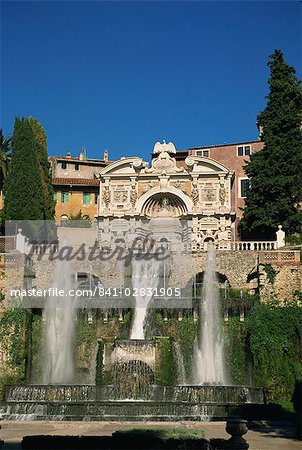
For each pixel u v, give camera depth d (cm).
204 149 7925
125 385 4656
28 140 6612
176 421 3766
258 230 6588
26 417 3872
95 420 3816
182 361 5162
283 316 4953
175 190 7094
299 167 6450
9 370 4938
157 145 7519
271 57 6831
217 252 5594
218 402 4178
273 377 4719
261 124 6762
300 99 6756
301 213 6359
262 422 3841
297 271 5138
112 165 7206
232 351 5138
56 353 5266
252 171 6581
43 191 6750
